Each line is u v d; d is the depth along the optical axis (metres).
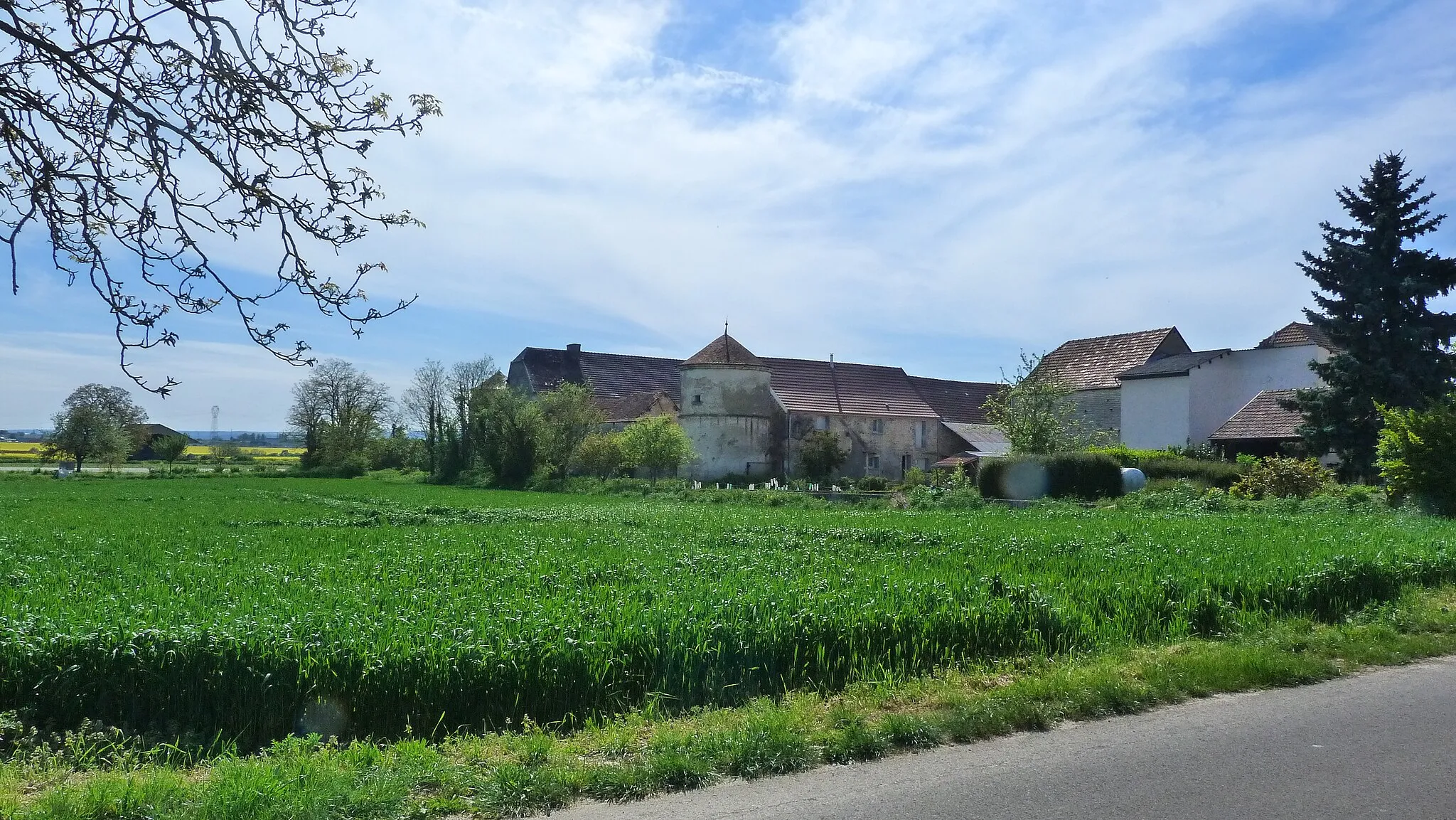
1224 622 11.29
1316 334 50.53
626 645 8.45
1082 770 6.27
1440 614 11.52
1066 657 9.84
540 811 5.74
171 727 7.52
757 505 39.62
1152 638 10.81
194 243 5.93
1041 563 14.27
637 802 5.86
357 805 5.66
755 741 6.71
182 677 7.77
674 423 60.31
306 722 7.68
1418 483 25.50
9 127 5.47
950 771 6.32
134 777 6.27
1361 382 38.12
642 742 7.16
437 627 8.65
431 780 6.19
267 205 5.91
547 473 60.38
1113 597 11.33
